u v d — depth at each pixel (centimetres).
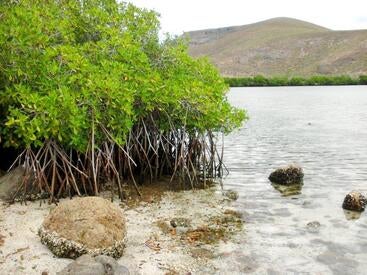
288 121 3025
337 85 9969
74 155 1112
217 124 1264
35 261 712
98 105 1033
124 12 1320
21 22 1017
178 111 1207
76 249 718
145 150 1212
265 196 1168
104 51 1159
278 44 16275
